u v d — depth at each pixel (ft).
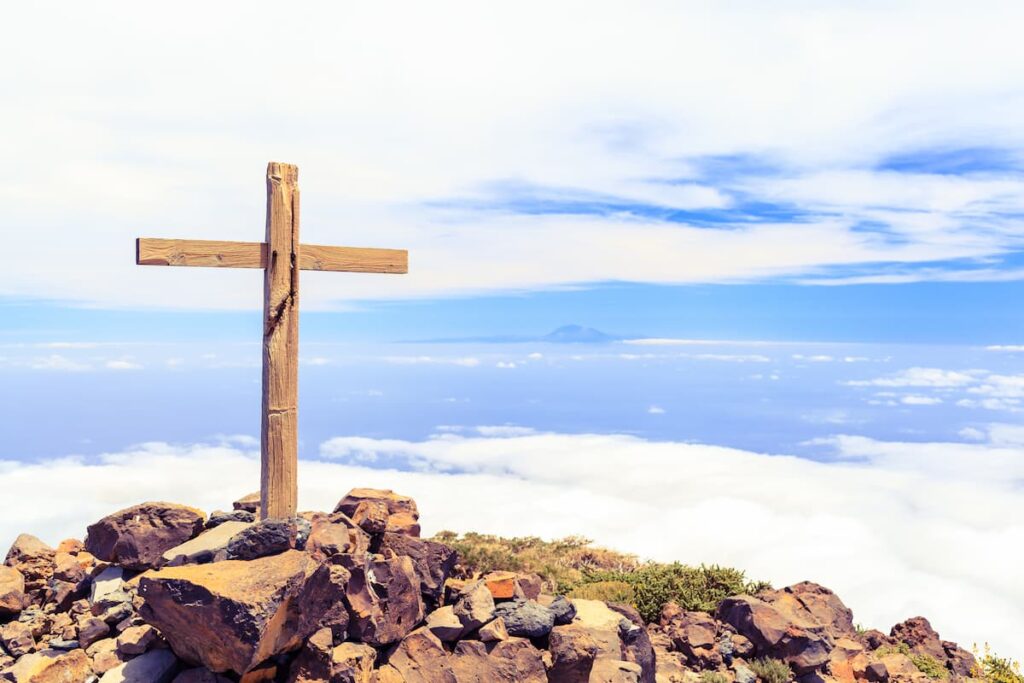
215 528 27.43
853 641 46.55
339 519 28.45
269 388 27.96
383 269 31.12
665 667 39.91
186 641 22.97
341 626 25.30
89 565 31.94
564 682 28.53
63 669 24.20
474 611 28.48
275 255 27.94
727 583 52.03
